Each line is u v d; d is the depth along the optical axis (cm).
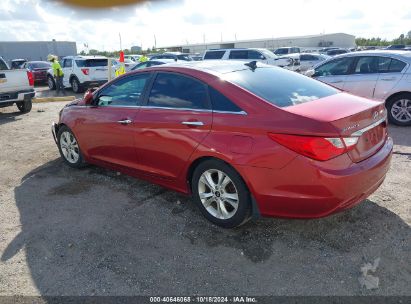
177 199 428
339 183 288
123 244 341
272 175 304
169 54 2497
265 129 305
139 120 406
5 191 477
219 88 346
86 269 307
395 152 570
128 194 448
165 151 384
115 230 366
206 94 354
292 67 1836
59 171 542
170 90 389
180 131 363
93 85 1717
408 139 648
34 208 422
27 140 741
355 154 305
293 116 300
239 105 329
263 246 328
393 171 484
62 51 4125
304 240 333
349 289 271
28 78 1061
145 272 300
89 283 289
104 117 455
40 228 376
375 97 773
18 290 284
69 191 466
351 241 328
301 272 292
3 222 392
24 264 316
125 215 395
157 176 409
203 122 345
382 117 350
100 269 306
